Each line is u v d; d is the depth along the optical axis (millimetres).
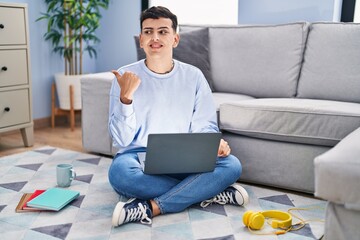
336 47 2387
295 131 2021
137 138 1872
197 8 3420
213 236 1604
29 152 2715
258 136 2150
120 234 1607
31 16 3336
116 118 1747
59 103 3500
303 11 2863
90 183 2164
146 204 1715
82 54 3791
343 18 2965
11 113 2760
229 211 1835
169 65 1895
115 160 1867
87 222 1708
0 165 2434
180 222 1717
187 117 1909
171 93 1885
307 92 2453
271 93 2600
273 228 1674
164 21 1798
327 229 1378
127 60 3775
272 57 2590
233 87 2715
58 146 2941
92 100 2623
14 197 1962
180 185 1766
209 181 1789
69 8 3334
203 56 2719
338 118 1915
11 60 2715
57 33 3396
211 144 1691
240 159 2219
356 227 1320
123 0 3686
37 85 3469
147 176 1748
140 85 1858
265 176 2150
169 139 1638
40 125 3527
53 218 1739
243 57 2676
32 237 1576
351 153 1328
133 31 3691
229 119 2197
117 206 1658
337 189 1300
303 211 1853
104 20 3820
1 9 2607
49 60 3547
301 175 2047
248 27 2725
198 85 1963
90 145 2691
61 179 2074
